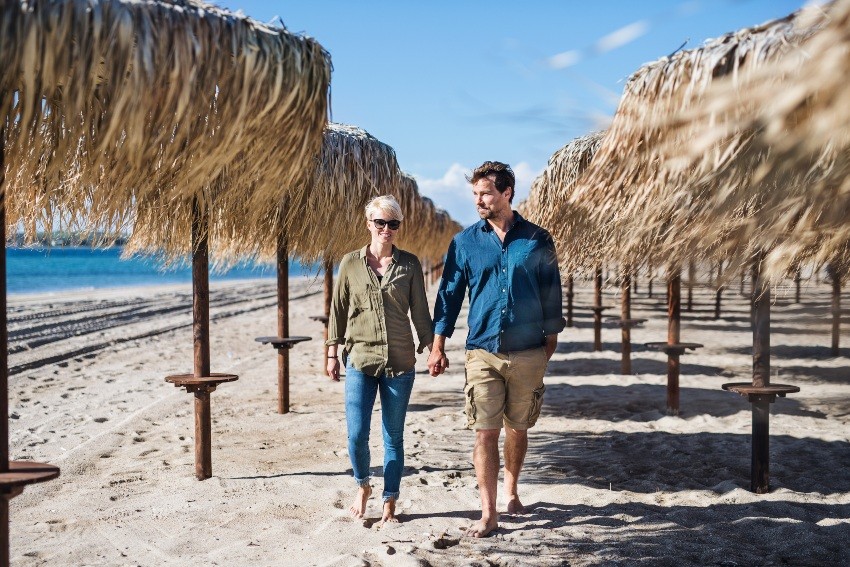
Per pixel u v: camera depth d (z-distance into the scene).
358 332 3.36
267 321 16.00
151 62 2.03
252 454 4.77
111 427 5.74
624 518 3.47
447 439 5.21
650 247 2.45
